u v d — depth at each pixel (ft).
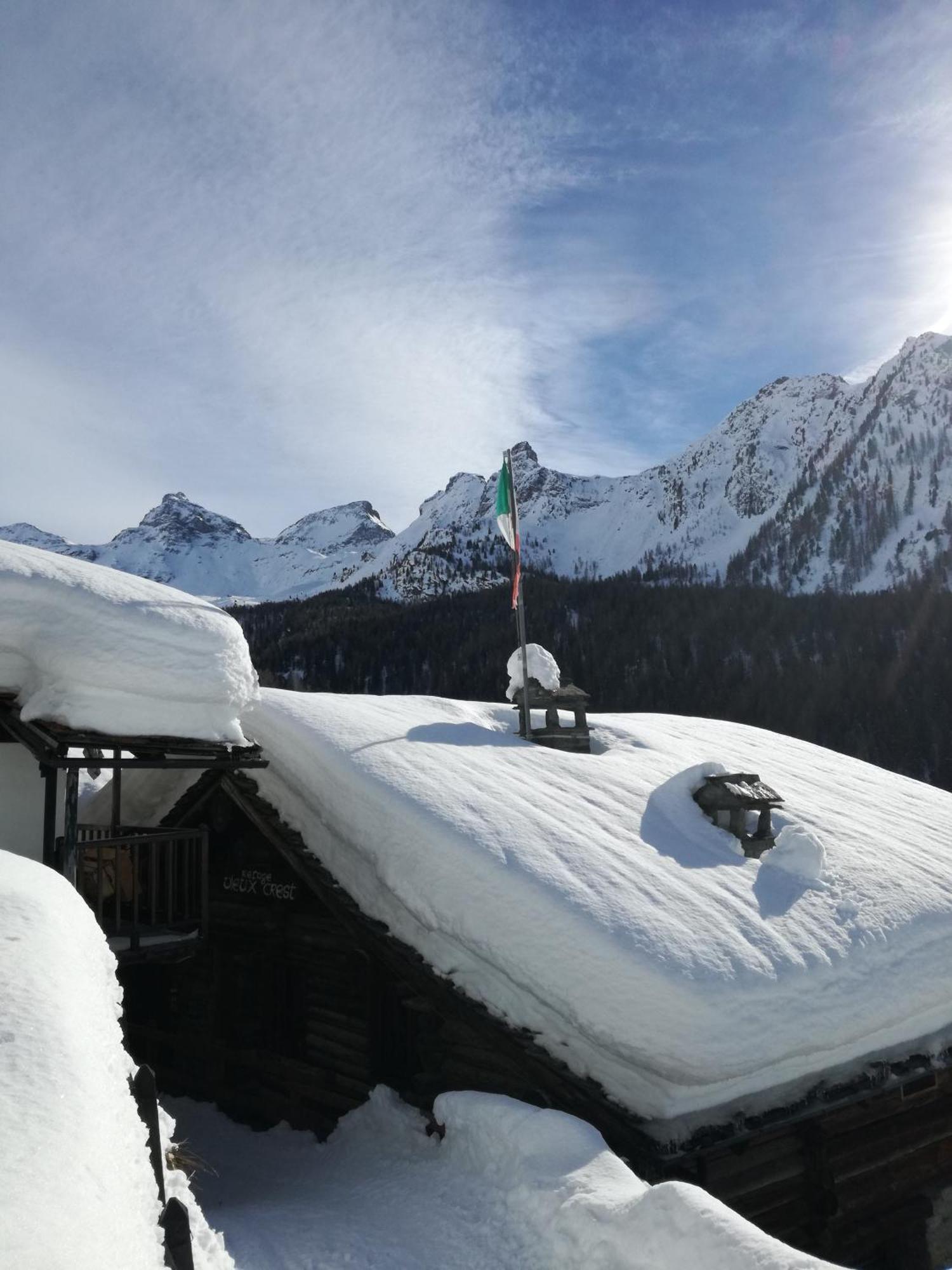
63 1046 14.75
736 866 36.09
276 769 40.29
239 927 43.37
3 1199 10.74
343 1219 26.78
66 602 33.40
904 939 33.96
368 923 35.24
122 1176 13.53
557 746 48.65
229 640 35.70
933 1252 34.73
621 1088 28.86
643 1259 19.48
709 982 28.37
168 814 45.85
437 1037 35.29
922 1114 36.19
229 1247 24.80
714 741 55.16
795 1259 17.28
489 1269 22.07
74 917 21.68
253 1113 41.65
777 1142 32.12
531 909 30.71
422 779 37.32
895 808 47.44
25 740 33.22
